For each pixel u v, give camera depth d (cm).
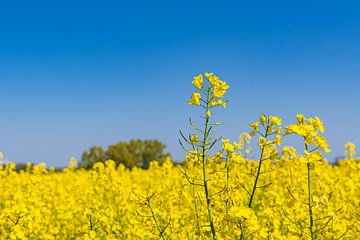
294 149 151
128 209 217
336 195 211
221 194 135
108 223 192
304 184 154
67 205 257
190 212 197
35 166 327
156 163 327
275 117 112
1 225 173
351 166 282
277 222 144
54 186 314
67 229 218
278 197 185
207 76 115
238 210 109
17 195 230
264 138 113
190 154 121
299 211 127
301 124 111
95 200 248
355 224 143
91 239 162
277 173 239
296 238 121
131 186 297
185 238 149
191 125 115
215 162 120
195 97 115
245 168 214
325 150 110
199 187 191
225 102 115
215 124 115
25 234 165
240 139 221
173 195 216
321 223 134
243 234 113
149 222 166
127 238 190
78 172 421
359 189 246
